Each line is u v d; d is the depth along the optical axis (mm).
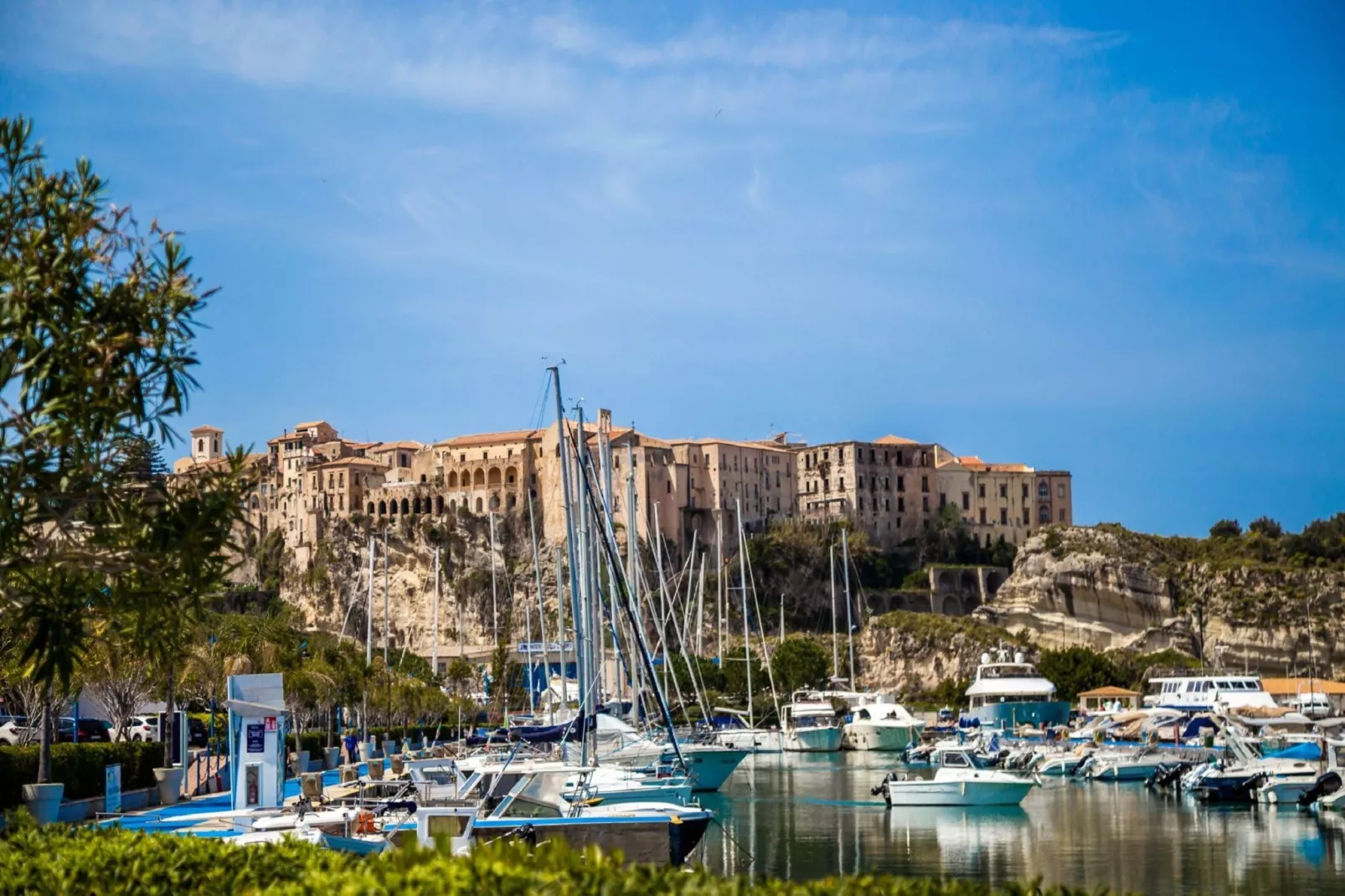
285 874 21719
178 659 34406
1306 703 148375
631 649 98500
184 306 22984
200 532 22891
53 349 21672
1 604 23109
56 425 21484
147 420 22891
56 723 70500
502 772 50094
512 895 16078
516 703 160250
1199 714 131625
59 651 22734
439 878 16406
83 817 52219
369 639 134125
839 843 70062
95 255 22453
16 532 21766
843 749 150375
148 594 23594
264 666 89875
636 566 112062
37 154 22750
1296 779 88188
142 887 21250
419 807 41938
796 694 165750
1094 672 193250
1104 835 73312
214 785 66750
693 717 147375
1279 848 67500
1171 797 93438
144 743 62969
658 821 46125
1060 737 139875
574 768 53875
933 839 71688
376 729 122812
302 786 53219
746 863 62969
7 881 21344
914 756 121438
